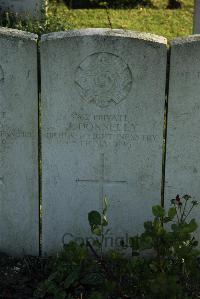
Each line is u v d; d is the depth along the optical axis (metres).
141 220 2.41
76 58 2.24
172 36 4.09
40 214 2.45
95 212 2.21
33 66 2.26
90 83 2.26
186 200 2.29
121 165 2.35
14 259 2.42
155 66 2.24
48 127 2.31
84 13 4.31
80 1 4.41
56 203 2.39
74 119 2.30
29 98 2.29
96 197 2.39
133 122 2.30
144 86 2.26
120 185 2.37
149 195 2.38
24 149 2.34
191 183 2.36
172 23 4.27
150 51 2.22
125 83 2.26
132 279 2.23
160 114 2.29
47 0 4.16
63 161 2.35
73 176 2.37
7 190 2.38
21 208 2.40
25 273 2.32
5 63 2.25
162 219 2.17
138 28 4.17
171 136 2.32
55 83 2.26
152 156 2.34
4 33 2.22
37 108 2.30
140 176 2.36
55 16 4.03
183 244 2.13
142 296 2.17
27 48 2.23
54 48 2.23
